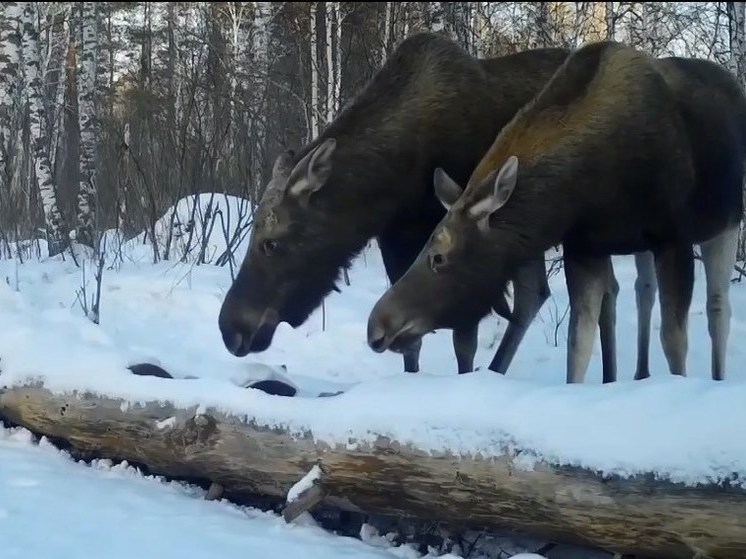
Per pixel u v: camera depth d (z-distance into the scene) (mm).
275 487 4316
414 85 6051
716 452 3105
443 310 5051
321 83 16859
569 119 5168
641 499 3234
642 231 5328
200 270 10273
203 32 19703
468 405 3795
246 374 5117
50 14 25141
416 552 3963
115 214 13469
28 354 5668
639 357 6629
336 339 8430
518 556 3639
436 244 5023
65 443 5469
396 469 3861
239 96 14172
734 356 7848
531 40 16234
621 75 5223
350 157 5848
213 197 11227
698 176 5543
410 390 4066
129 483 4801
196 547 3695
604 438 3365
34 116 13117
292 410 4266
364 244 5980
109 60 27516
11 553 3494
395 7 16047
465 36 13547
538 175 5078
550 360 7977
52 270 10758
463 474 3676
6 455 5227
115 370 5184
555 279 10180
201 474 4629
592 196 5164
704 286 9516
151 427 4785
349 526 4328
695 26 14516
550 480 3449
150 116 13859
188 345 8180
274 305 5812
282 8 19391
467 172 6086
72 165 21047
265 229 5746
